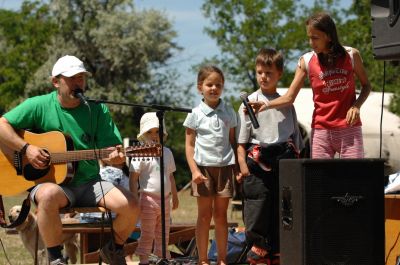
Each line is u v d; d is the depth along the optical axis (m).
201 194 7.23
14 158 7.06
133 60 50.50
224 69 47.12
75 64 7.05
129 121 50.50
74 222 9.05
